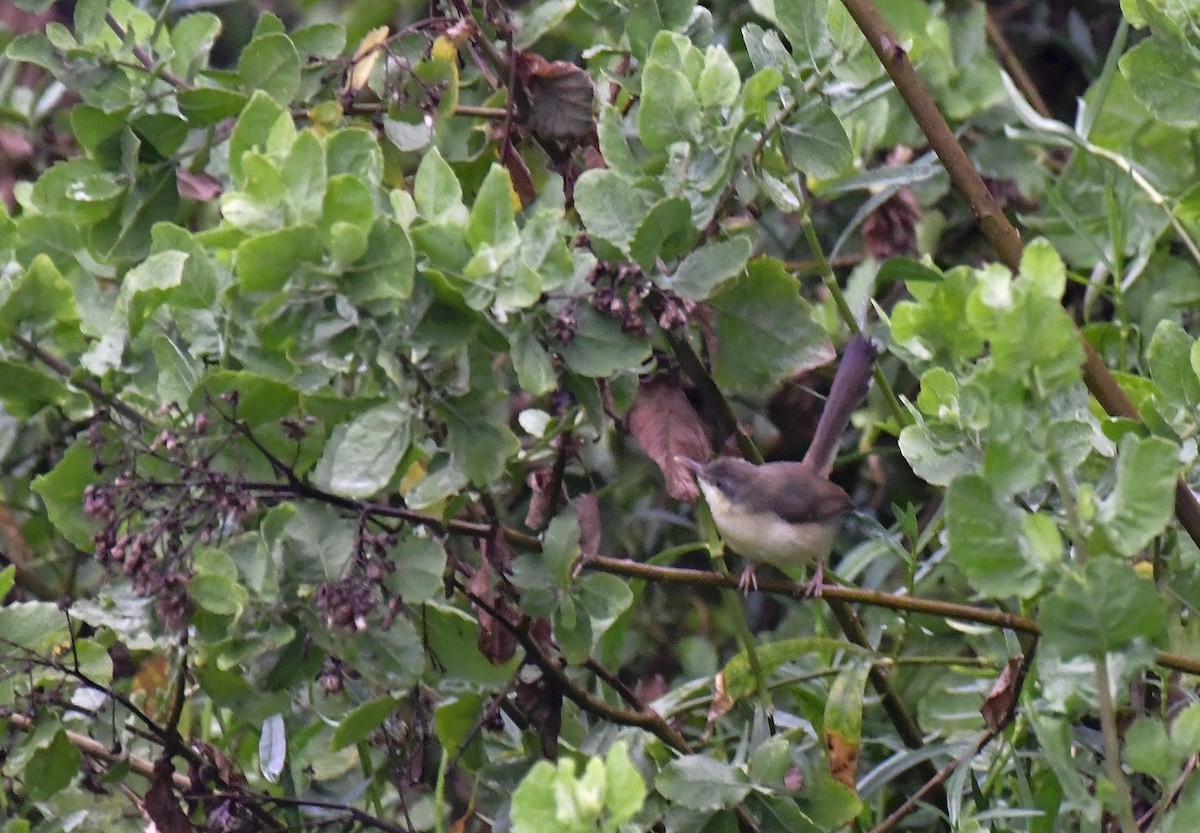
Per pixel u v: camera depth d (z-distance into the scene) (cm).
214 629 682
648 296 680
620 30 851
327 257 603
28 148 1101
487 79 852
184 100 764
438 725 747
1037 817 671
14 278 724
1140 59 714
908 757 763
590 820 486
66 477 700
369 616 673
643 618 1141
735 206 760
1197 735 545
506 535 704
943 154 698
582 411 701
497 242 612
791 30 746
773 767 699
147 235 784
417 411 643
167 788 714
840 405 899
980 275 548
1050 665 561
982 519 534
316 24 816
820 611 869
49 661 702
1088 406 712
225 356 680
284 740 768
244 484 653
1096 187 1008
